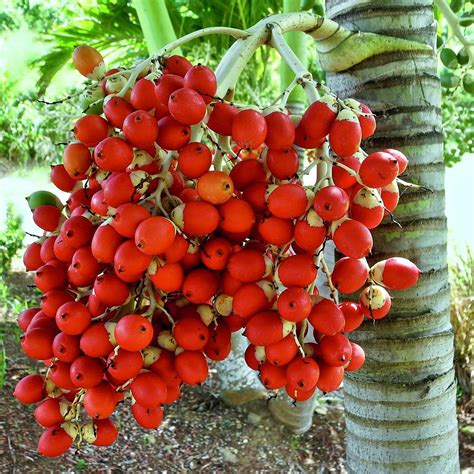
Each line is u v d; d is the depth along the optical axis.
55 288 0.49
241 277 0.45
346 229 0.43
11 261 2.48
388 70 0.60
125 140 0.44
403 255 0.61
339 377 0.47
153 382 0.46
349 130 0.43
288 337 0.45
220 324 0.49
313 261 0.45
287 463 1.44
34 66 2.08
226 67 0.48
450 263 2.04
